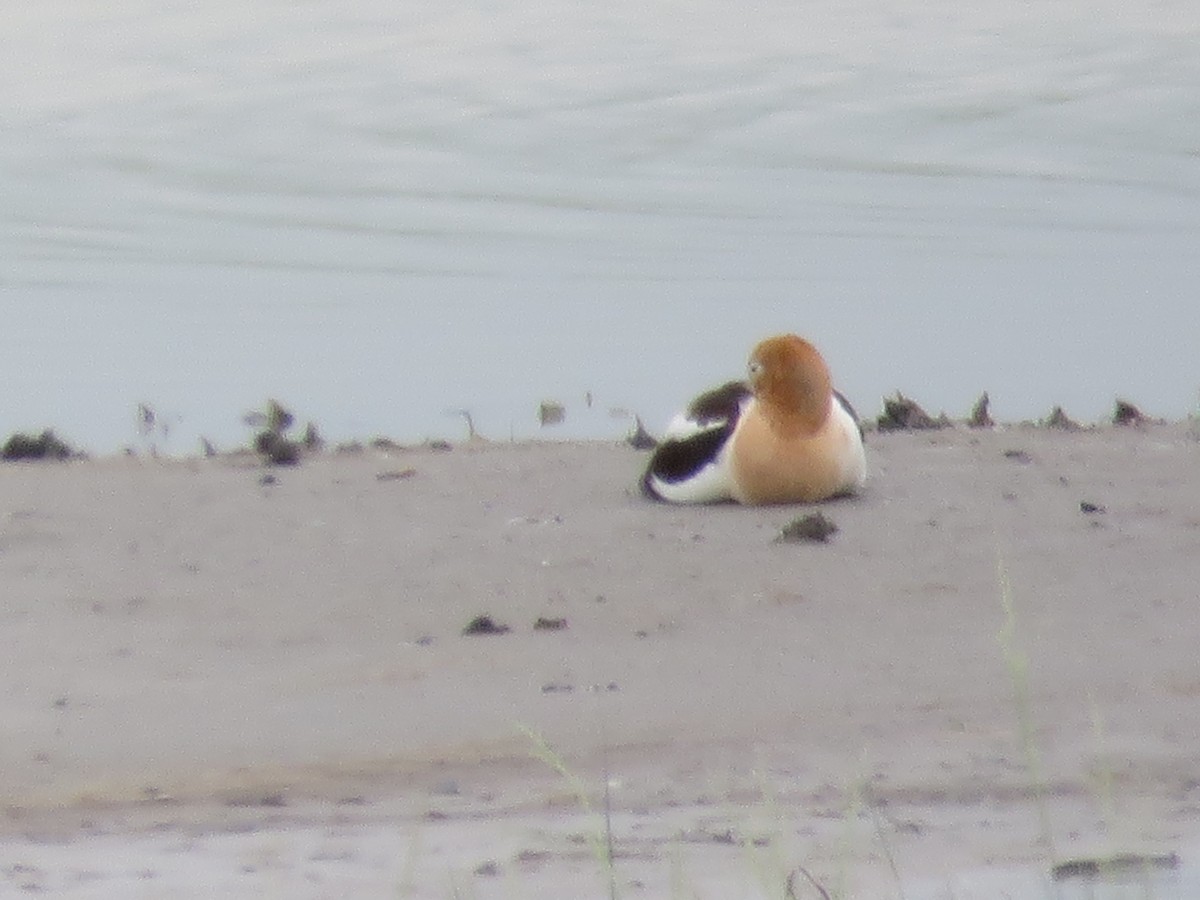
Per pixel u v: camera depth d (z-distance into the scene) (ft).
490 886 26.63
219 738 32.53
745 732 32.78
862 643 36.63
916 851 28.14
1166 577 39.99
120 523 43.68
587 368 62.34
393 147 90.94
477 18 120.78
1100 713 33.45
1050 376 62.49
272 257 74.02
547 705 33.86
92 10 121.19
